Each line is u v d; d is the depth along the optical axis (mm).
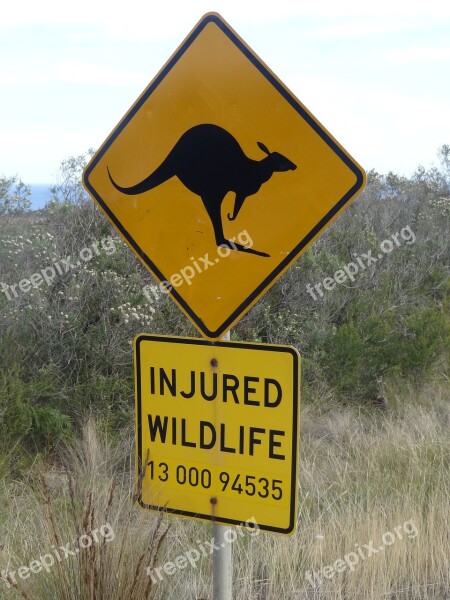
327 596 3508
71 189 7613
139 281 6562
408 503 4250
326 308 8312
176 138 2320
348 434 6023
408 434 5684
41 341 6039
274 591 3510
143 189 2381
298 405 2264
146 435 2480
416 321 8250
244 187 2250
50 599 3041
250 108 2219
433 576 3764
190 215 2330
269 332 7703
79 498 4156
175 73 2299
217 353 2354
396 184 14367
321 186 2162
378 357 7680
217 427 2377
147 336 2447
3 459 4879
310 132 2160
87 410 5781
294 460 2281
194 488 2426
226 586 2416
